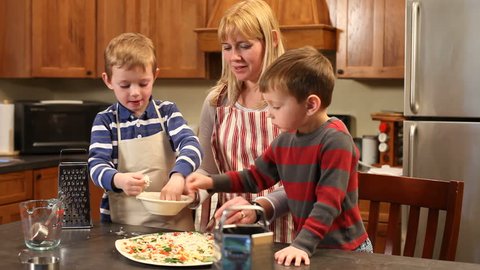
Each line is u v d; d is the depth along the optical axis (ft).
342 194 5.02
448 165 10.34
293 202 5.43
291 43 11.84
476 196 10.16
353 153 5.23
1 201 11.75
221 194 6.69
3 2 13.61
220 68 13.69
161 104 6.58
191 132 6.39
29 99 15.37
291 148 5.41
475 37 10.07
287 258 4.66
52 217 5.14
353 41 11.82
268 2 12.03
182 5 13.23
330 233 5.21
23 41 13.55
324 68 5.09
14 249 5.13
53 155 13.26
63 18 13.70
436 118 10.53
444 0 10.23
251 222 5.17
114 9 13.70
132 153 6.29
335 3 11.92
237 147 6.55
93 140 6.22
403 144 10.68
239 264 3.68
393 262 4.76
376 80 12.87
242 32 6.13
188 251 4.95
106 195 6.31
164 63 13.43
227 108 6.65
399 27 11.46
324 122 5.29
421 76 10.48
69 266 4.65
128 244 5.11
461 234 10.30
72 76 13.80
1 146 13.17
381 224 10.82
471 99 10.15
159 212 5.58
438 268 4.63
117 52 6.09
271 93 5.08
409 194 6.31
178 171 5.84
